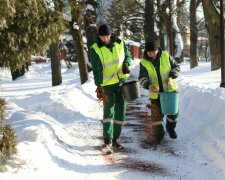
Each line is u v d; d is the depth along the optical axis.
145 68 7.32
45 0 6.05
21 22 5.59
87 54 24.61
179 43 34.53
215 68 20.44
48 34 6.07
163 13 30.50
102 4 30.03
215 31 20.05
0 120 5.20
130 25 38.97
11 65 5.89
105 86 6.94
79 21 17.64
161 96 7.26
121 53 7.00
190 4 33.06
